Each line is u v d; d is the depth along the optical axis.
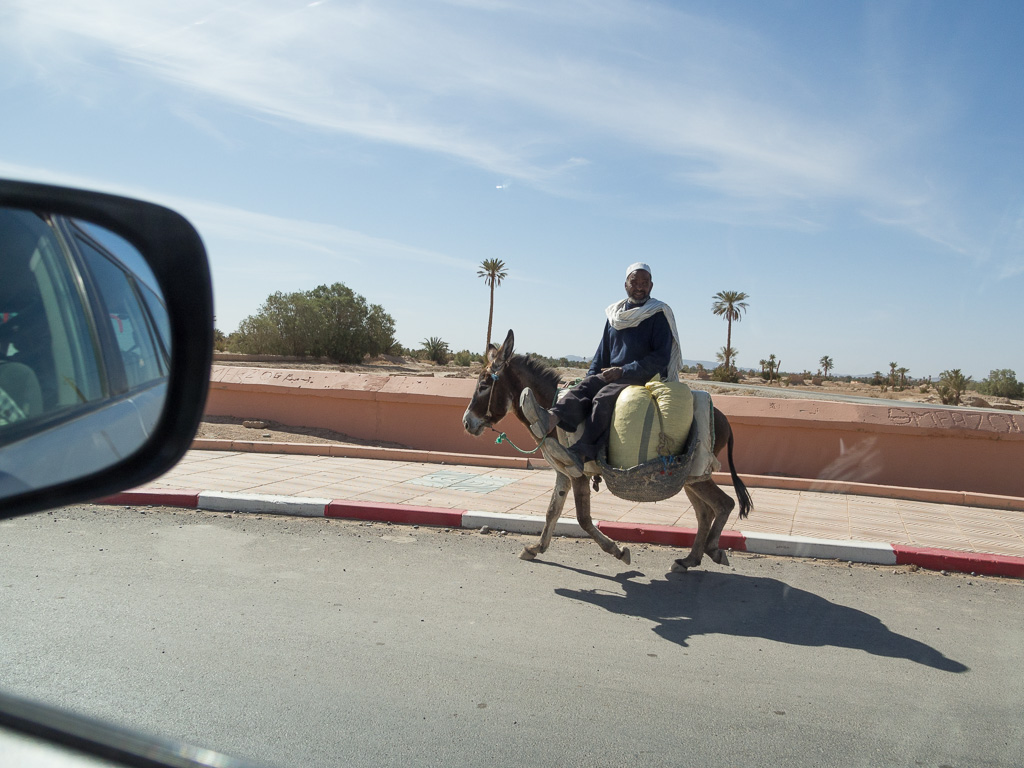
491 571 5.79
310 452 10.89
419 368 55.22
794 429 10.02
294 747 3.06
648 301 6.14
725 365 74.19
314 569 5.62
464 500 7.96
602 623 4.73
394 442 11.77
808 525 7.41
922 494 8.98
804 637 4.57
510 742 3.17
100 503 7.48
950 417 9.54
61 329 1.48
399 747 3.09
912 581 5.89
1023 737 3.32
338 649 4.11
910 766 3.06
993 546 6.67
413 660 4.01
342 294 54.09
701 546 5.98
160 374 1.81
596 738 3.23
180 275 1.85
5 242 1.35
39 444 1.34
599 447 5.52
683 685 3.82
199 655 3.94
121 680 3.61
